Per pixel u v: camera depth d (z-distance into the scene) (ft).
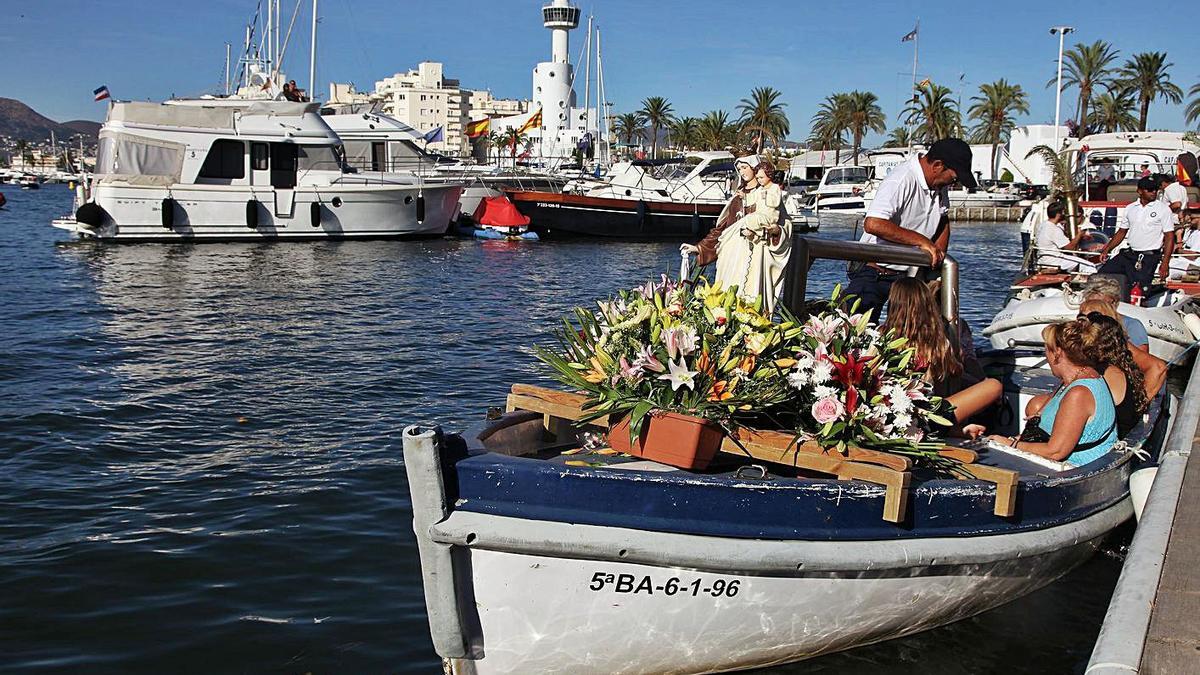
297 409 35.27
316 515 24.12
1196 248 52.60
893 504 15.06
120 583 20.18
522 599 14.34
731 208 19.38
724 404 15.23
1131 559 14.44
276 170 112.47
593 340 16.69
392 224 117.70
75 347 47.50
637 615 14.74
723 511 14.60
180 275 81.20
